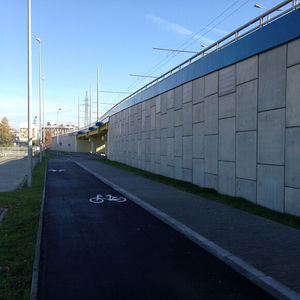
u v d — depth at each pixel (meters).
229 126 12.63
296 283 4.78
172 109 19.17
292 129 9.16
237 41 11.84
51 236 7.75
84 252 6.56
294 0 9.15
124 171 26.06
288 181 9.32
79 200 13.05
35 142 89.56
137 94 27.48
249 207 10.45
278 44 9.62
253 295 4.64
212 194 13.24
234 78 12.23
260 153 10.65
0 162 41.19
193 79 15.96
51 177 22.61
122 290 4.79
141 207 11.51
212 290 4.80
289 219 8.70
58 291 4.77
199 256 6.31
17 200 12.88
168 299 4.50
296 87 9.03
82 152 88.06
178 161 18.30
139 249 6.76
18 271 5.48
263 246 6.59
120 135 35.56
